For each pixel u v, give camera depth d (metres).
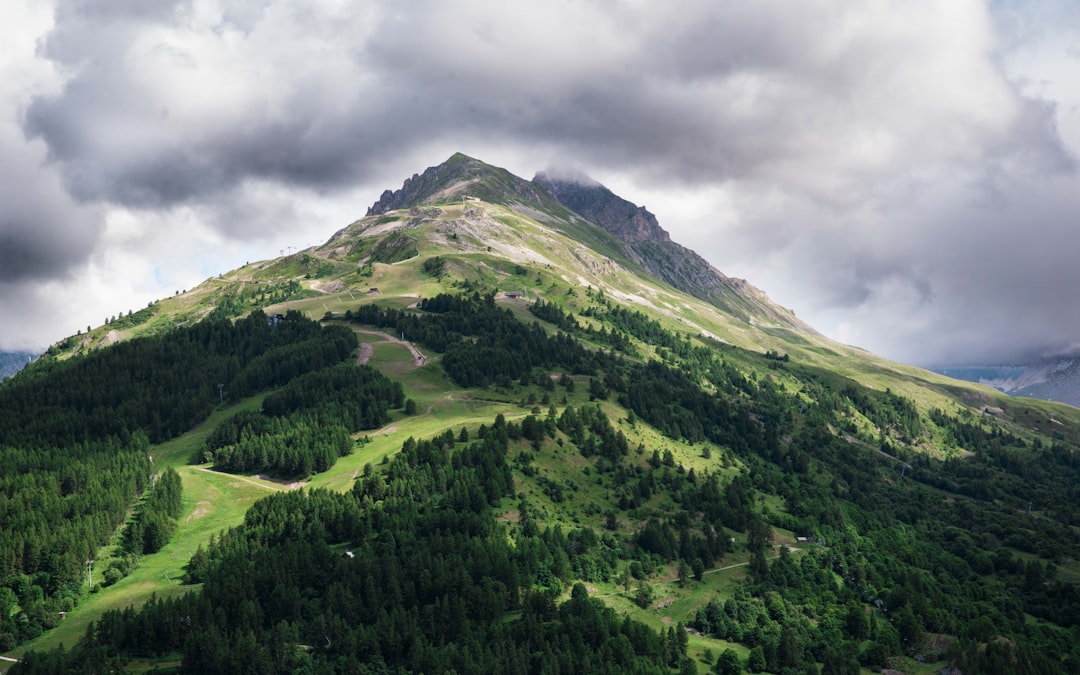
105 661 187.38
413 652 196.12
